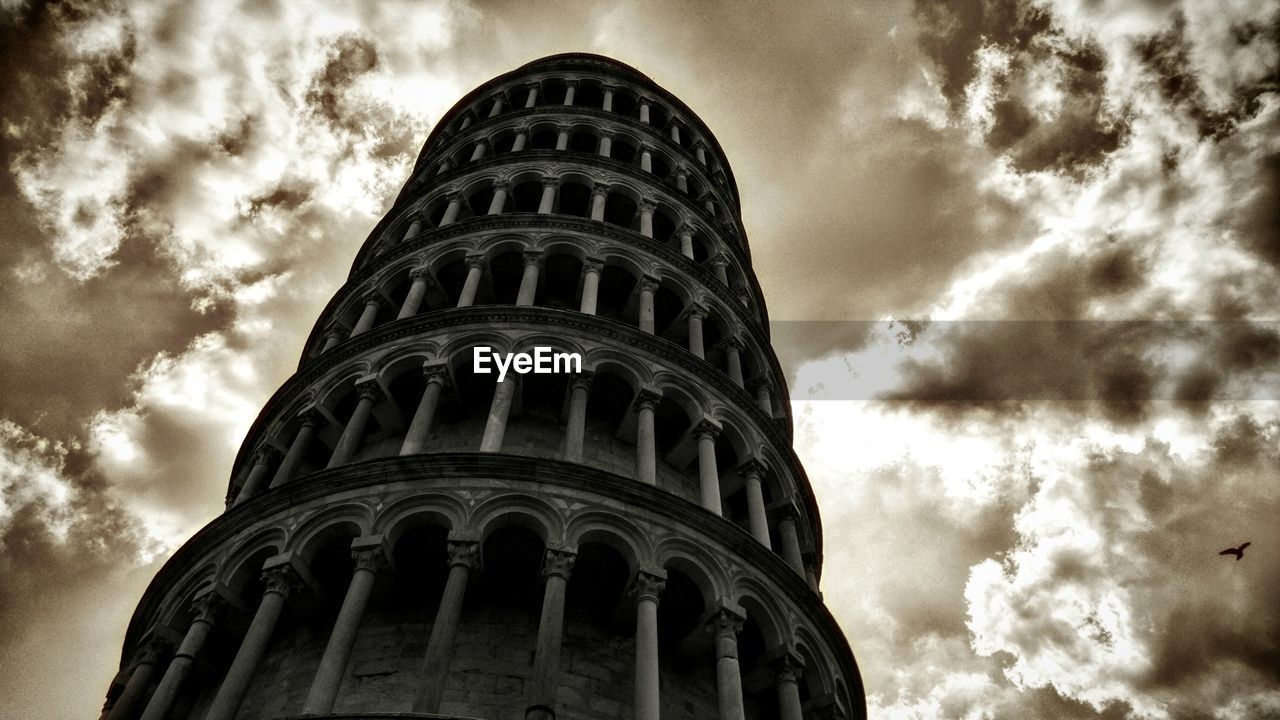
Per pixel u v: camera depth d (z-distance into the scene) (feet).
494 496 67.36
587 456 83.92
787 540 86.48
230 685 58.39
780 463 92.48
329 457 89.56
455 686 61.87
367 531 65.82
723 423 88.02
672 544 68.33
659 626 71.61
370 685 62.75
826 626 75.46
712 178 143.64
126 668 72.43
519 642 65.72
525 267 99.66
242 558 69.31
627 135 137.90
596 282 98.89
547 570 63.31
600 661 65.92
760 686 70.69
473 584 67.21
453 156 136.67
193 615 69.82
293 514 69.82
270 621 63.00
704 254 124.16
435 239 106.32
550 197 115.96
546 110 139.23
